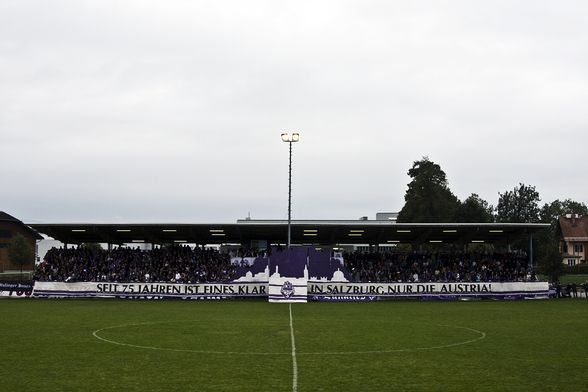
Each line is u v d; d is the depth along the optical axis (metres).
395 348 25.23
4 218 111.38
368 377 19.06
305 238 72.19
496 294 59.69
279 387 17.59
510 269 64.62
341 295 58.31
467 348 25.36
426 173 114.94
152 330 31.48
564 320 37.72
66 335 29.39
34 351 24.31
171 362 21.69
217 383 18.11
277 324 34.59
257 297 58.47
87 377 19.00
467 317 39.78
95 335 29.38
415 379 18.80
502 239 70.81
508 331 31.66
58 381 18.41
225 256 66.94
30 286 60.00
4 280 81.19
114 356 23.06
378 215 114.56
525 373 19.83
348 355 23.36
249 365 21.09
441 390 17.34
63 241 72.06
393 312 43.69
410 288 59.00
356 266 65.19
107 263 64.69
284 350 24.58
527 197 132.50
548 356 23.31
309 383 18.14
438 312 43.78
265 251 67.69
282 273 55.69
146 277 60.88
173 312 42.75
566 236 132.88
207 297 58.31
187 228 62.84
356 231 64.56
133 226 61.81
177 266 63.81
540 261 86.94
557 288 62.78
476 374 19.62
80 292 59.09
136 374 19.47
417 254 68.56
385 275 62.69
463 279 60.69
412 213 111.69
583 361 22.17
